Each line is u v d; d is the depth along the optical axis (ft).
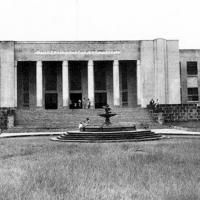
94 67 200.85
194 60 210.38
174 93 187.32
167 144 75.46
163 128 138.72
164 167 44.19
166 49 187.62
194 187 32.83
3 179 37.93
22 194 31.01
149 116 152.35
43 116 148.46
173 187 33.01
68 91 184.96
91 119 146.72
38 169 43.88
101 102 200.23
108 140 86.89
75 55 184.44
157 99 171.12
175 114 154.51
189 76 209.87
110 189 32.99
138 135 90.12
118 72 186.29
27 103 193.26
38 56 182.80
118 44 186.19
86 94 197.67
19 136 109.29
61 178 37.83
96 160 51.24
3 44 180.65
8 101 179.93
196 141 83.56
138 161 49.47
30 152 63.52
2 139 98.73
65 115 150.20
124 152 60.85
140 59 186.80
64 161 50.75
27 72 194.39
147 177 38.06
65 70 183.83
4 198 29.66
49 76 196.44
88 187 33.68
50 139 95.09
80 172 41.37
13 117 139.54
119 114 152.66
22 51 182.19
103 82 200.85
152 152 60.39
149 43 186.80
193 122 150.51
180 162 48.44
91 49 185.06
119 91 197.77
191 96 210.18
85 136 90.12
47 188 33.32
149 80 185.98
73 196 30.30
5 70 180.24
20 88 193.06
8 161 52.11
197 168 43.37
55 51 183.73
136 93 198.29
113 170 42.47
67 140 88.69
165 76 186.70
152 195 30.48
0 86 180.04
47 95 195.62
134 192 31.65
